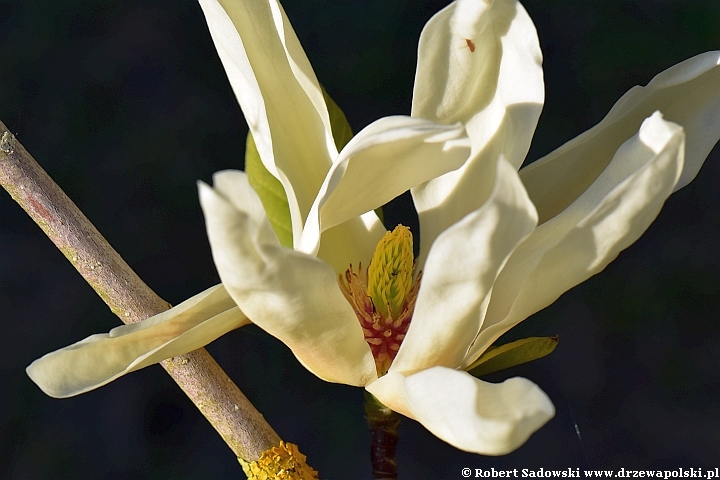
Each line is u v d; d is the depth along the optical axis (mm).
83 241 597
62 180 1230
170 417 1142
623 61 1333
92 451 1121
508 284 585
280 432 1120
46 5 1352
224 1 602
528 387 547
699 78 607
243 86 597
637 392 1159
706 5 1351
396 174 587
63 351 575
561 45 1359
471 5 596
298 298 559
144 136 1273
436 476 1091
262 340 1162
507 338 704
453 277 560
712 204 1280
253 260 548
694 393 1160
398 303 626
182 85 1314
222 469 1111
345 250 630
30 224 1202
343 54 1343
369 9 1373
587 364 1177
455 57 606
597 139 613
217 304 586
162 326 583
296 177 610
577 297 1216
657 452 1125
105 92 1299
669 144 562
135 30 1349
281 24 601
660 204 567
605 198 566
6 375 1137
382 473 612
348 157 571
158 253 1202
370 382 583
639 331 1195
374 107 1301
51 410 1134
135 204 1227
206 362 596
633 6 1369
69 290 1175
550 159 614
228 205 537
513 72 607
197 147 1270
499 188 547
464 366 582
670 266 1237
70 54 1321
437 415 553
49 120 1270
